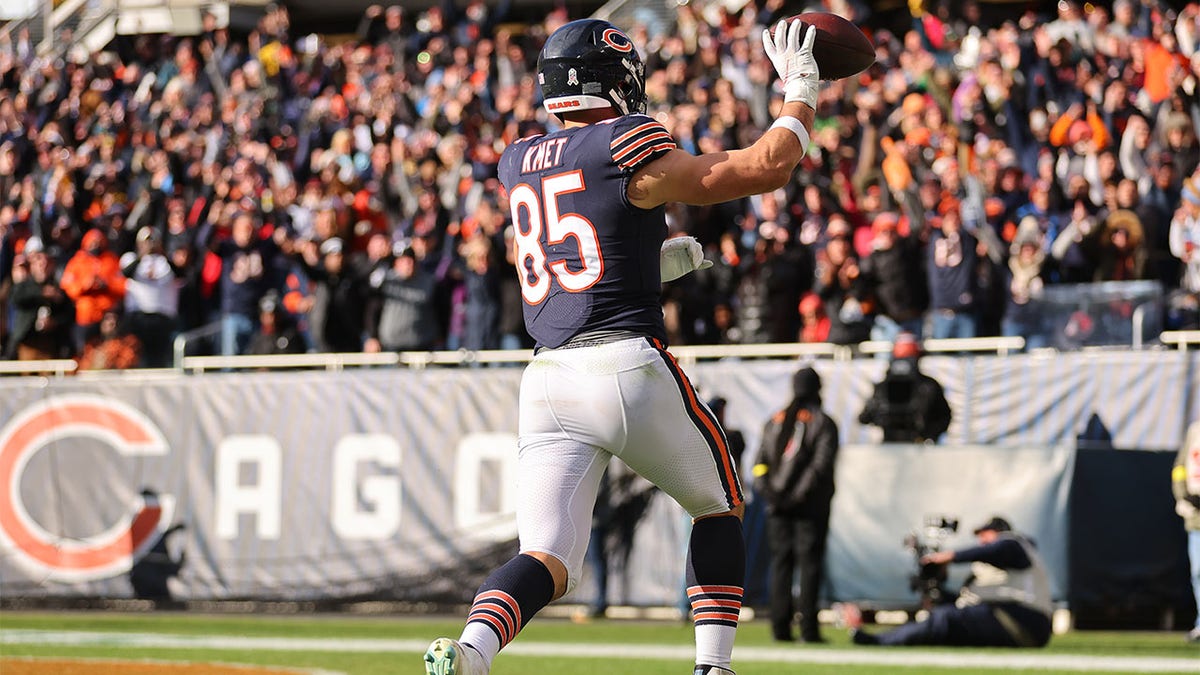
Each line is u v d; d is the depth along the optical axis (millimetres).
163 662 29984
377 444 44969
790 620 35844
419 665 30516
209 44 80500
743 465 42188
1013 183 49469
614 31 15859
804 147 15039
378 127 66625
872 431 41656
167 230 60500
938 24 62594
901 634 34438
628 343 15016
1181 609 38375
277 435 46000
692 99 60594
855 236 50938
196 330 55375
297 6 92562
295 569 45469
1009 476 38375
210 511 46438
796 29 15445
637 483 42719
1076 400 40406
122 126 74688
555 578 14797
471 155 60875
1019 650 33656
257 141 70062
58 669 28188
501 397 43844
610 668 30203
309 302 54438
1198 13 56562
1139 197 46781
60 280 55688
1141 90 54625
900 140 55062
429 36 77000
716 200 14867
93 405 47781
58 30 92250
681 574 41750
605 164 14984
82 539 47531
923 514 39094
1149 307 42125
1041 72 56438
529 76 72625
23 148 71750
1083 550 37812
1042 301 43688
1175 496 36562
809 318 46406
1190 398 39344
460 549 43875
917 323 45812
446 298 51469
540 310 15453
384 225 57625
